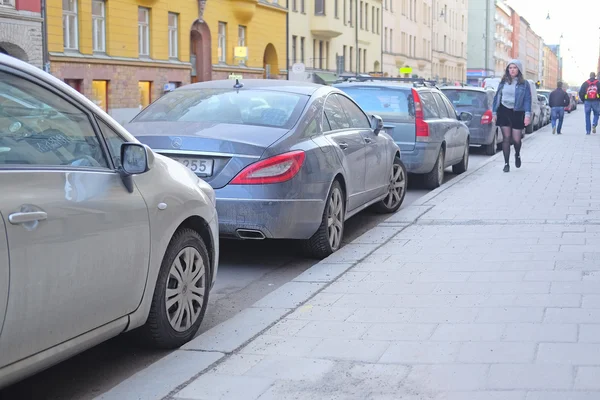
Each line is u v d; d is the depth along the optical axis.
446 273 6.68
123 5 31.97
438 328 5.16
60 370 4.84
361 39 62.44
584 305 5.55
